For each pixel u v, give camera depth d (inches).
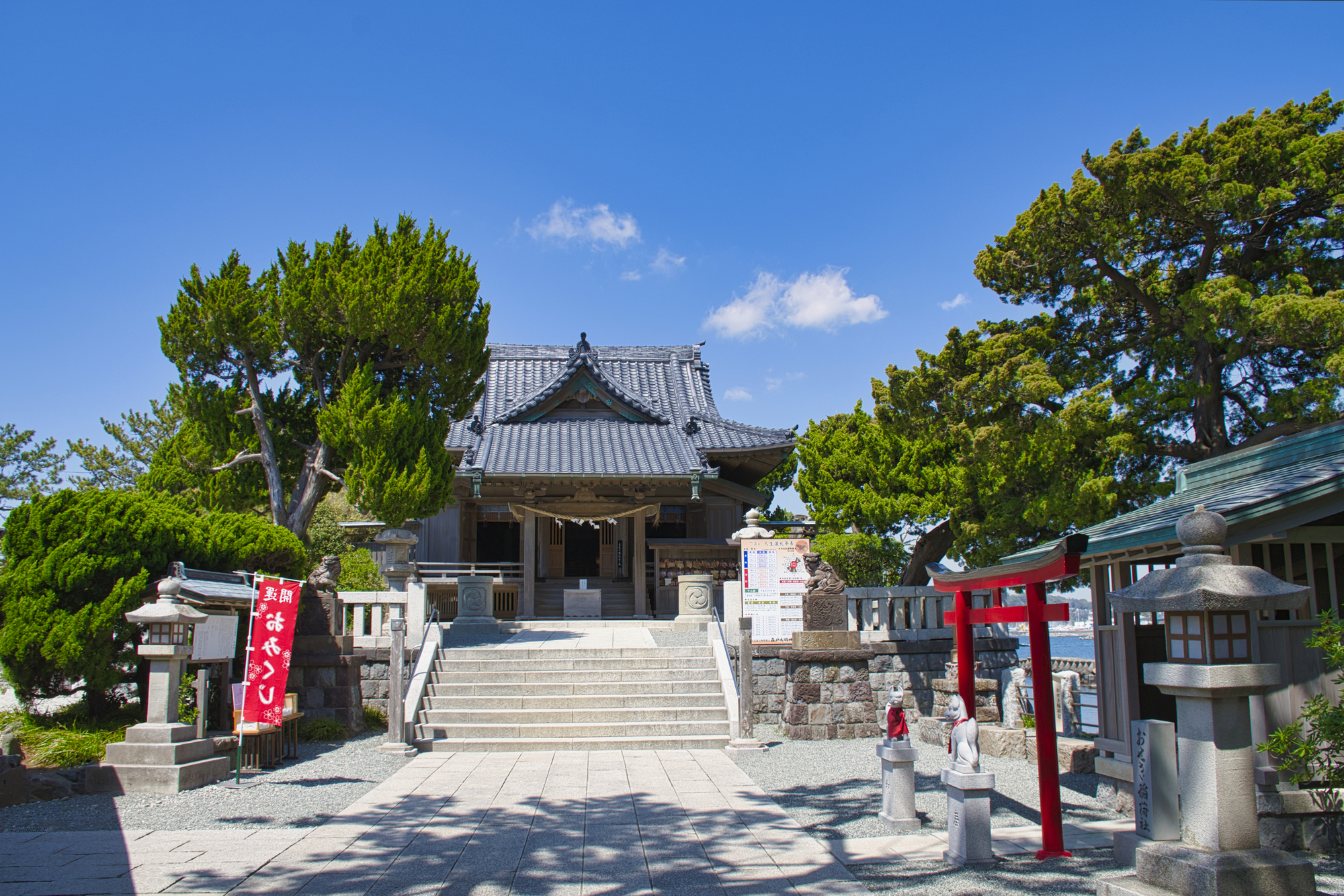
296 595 392.5
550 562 990.4
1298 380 658.8
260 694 372.2
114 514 407.8
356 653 522.3
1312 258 618.2
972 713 301.4
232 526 490.3
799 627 550.3
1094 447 620.1
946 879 238.4
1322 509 269.6
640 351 1181.1
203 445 658.2
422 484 597.3
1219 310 559.2
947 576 312.8
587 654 553.0
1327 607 313.9
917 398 672.4
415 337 625.9
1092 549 323.3
